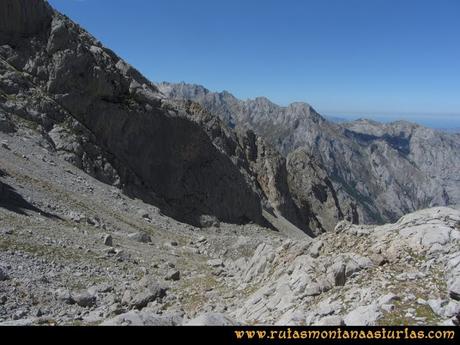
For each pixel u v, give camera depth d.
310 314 19.27
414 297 18.34
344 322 17.12
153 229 52.59
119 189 64.19
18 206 37.06
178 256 42.09
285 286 23.50
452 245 21.00
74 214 42.53
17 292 22.94
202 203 80.06
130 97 75.00
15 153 49.88
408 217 24.69
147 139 74.69
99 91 69.56
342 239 25.88
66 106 66.44
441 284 19.02
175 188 76.88
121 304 26.39
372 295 19.20
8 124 54.78
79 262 30.59
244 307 24.78
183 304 27.98
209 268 38.47
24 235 30.95
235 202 85.94
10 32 66.88
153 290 28.62
